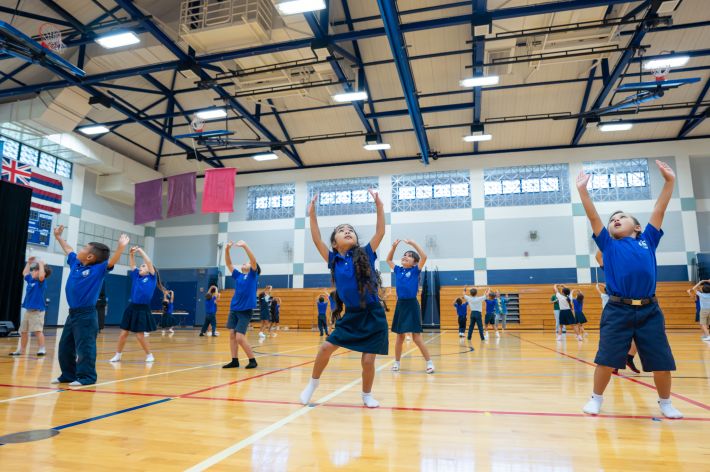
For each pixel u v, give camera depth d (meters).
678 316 14.36
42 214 14.90
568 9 8.73
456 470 1.80
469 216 16.64
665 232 15.05
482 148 16.67
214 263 18.94
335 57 10.52
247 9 9.30
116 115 15.07
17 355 6.44
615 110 12.59
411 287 5.03
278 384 4.02
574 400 3.31
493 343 9.62
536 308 15.49
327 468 1.81
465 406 3.08
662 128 15.15
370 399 3.06
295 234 17.91
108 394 3.47
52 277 15.16
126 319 5.78
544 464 1.88
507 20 9.49
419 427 2.49
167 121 15.29
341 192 17.84
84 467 1.80
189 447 2.09
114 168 16.69
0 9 9.18
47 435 2.29
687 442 2.21
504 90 13.98
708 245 15.00
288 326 16.86
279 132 16.22
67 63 8.84
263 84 12.14
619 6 9.76
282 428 2.46
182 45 11.31
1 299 12.05
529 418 2.72
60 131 13.52
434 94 12.59
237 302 5.33
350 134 14.88
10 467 1.79
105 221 17.58
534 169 16.41
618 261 2.75
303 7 8.23
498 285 16.03
